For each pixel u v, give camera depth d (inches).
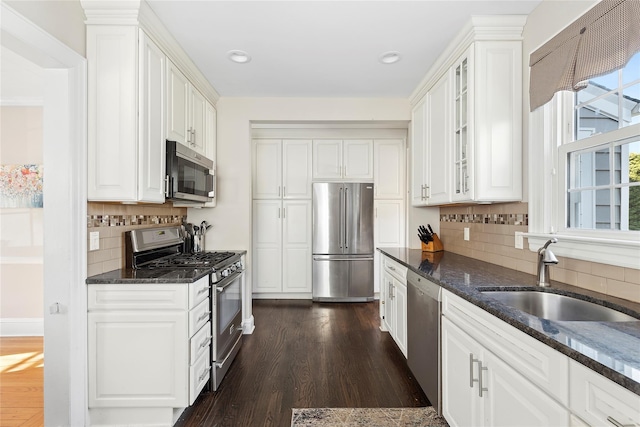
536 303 62.1
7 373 95.8
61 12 64.3
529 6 72.1
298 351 108.3
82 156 69.1
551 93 65.0
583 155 64.2
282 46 88.8
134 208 90.6
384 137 173.2
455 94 89.1
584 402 32.9
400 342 100.3
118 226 82.8
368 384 88.0
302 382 89.0
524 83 76.4
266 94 124.0
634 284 51.3
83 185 69.4
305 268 172.1
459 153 88.1
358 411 76.0
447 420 66.7
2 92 116.6
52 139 66.6
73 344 67.4
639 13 47.7
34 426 71.4
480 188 76.9
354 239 168.4
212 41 86.4
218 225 125.8
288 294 174.1
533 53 71.9
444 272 77.8
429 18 76.4
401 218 173.5
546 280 64.1
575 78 59.2
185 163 91.0
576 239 59.6
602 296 54.8
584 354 32.3
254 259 171.8
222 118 126.6
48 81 66.7
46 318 66.9
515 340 44.5
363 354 106.1
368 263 168.9
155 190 78.4
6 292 123.6
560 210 67.8
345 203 168.4
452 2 70.7
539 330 39.6
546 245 63.2
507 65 77.0
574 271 63.1
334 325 133.4
